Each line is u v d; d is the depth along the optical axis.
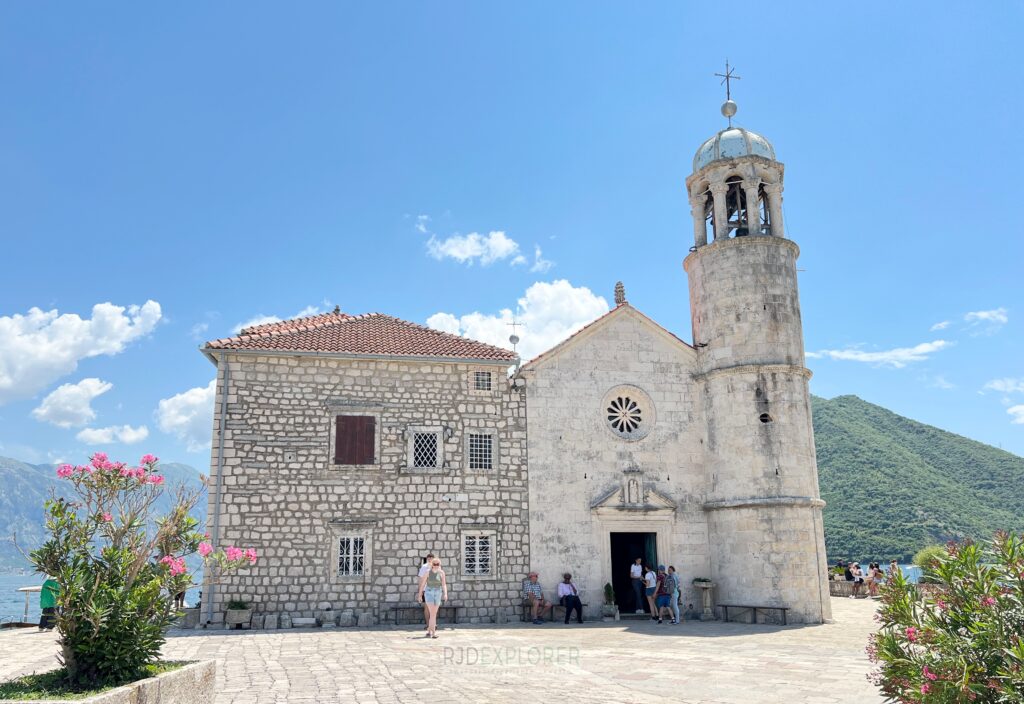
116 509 10.60
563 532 25.19
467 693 11.60
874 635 8.92
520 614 24.28
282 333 25.55
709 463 26.28
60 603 9.59
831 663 15.41
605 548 25.34
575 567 25.00
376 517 23.92
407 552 23.94
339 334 26.14
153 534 10.70
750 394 25.31
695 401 27.27
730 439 25.38
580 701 11.23
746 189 26.89
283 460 23.62
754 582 23.98
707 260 27.05
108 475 10.58
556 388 26.30
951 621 8.22
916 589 8.73
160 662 10.41
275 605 22.69
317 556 23.25
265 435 23.66
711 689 12.45
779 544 23.91
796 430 25.05
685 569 25.70
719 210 27.00
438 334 27.62
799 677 13.68
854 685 12.85
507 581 24.42
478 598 24.08
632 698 11.61
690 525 26.11
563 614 24.42
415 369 25.28
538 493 25.30
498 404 25.72
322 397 24.31
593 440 26.14
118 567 10.28
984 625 7.76
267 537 23.03
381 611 23.30
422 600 20.20
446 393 25.34
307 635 20.16
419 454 24.78
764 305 25.91
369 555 23.62
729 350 25.95
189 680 9.42
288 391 24.11
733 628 22.17
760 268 26.20
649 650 17.33
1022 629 7.74
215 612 22.30
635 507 25.66
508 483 25.16
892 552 64.19
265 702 10.77
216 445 23.27
